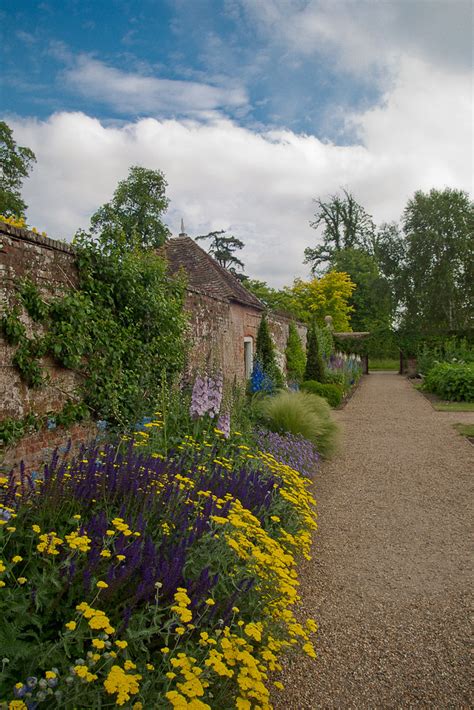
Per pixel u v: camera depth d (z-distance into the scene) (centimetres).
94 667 183
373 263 4212
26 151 2214
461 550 437
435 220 3369
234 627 238
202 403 525
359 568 399
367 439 960
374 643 295
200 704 157
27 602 186
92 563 203
